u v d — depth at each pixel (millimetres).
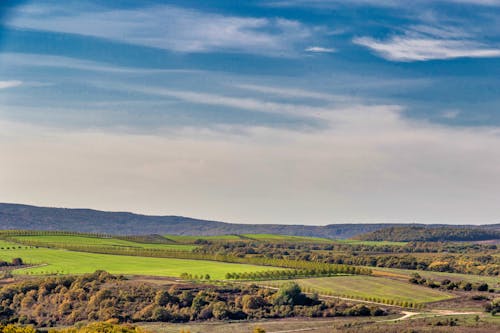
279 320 186750
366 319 187000
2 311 185250
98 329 148375
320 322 182375
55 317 183250
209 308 189625
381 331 161625
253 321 184375
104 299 189375
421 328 164500
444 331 159875
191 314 186500
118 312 182375
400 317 190750
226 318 186750
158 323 178625
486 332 159875
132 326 165125
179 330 168500
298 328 173125
